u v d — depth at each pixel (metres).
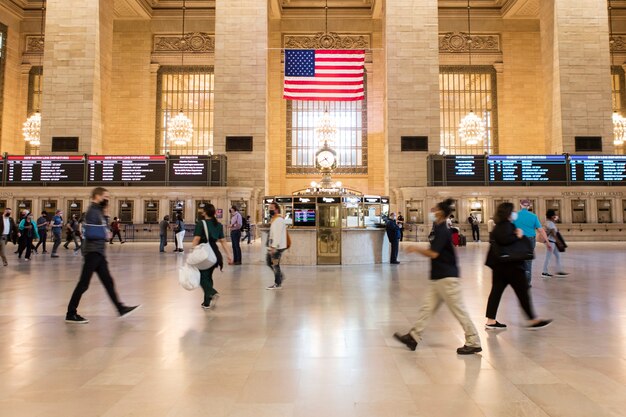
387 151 22.80
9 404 3.01
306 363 3.89
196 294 7.41
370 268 11.27
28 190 21.62
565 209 21.86
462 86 32.66
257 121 23.06
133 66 32.12
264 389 3.29
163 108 32.50
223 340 4.62
